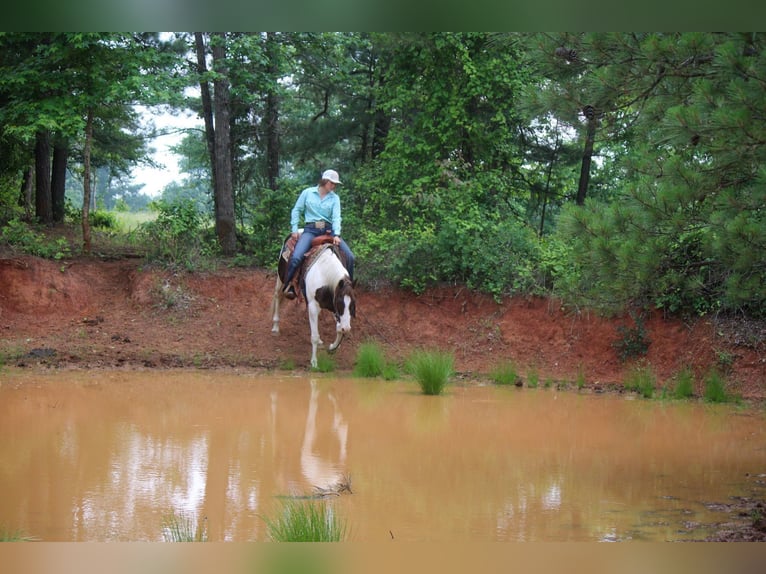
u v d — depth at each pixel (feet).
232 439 28.43
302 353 53.78
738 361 46.96
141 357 50.47
